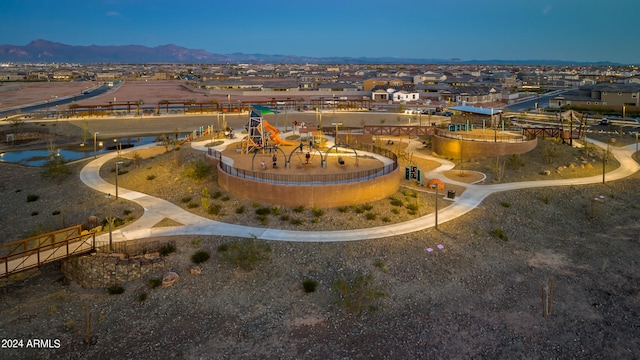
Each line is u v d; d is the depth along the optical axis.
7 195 57.00
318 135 79.06
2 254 40.06
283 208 46.62
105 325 30.45
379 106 156.25
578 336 29.94
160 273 35.78
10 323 30.20
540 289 35.34
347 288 33.62
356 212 46.25
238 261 36.16
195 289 34.03
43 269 37.22
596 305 33.34
